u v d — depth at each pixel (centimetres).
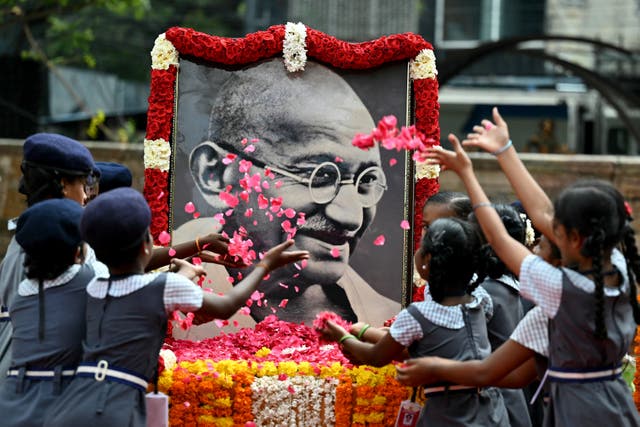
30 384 356
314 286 486
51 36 1416
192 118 484
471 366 351
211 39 484
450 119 1659
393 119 374
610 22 1503
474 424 368
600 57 1497
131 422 337
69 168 402
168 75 480
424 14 1548
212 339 477
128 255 351
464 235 379
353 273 485
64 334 356
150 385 409
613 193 332
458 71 1401
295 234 486
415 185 486
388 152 486
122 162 1005
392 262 484
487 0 1551
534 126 1638
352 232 486
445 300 382
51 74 1474
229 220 484
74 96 1358
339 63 484
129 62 1532
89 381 339
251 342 463
